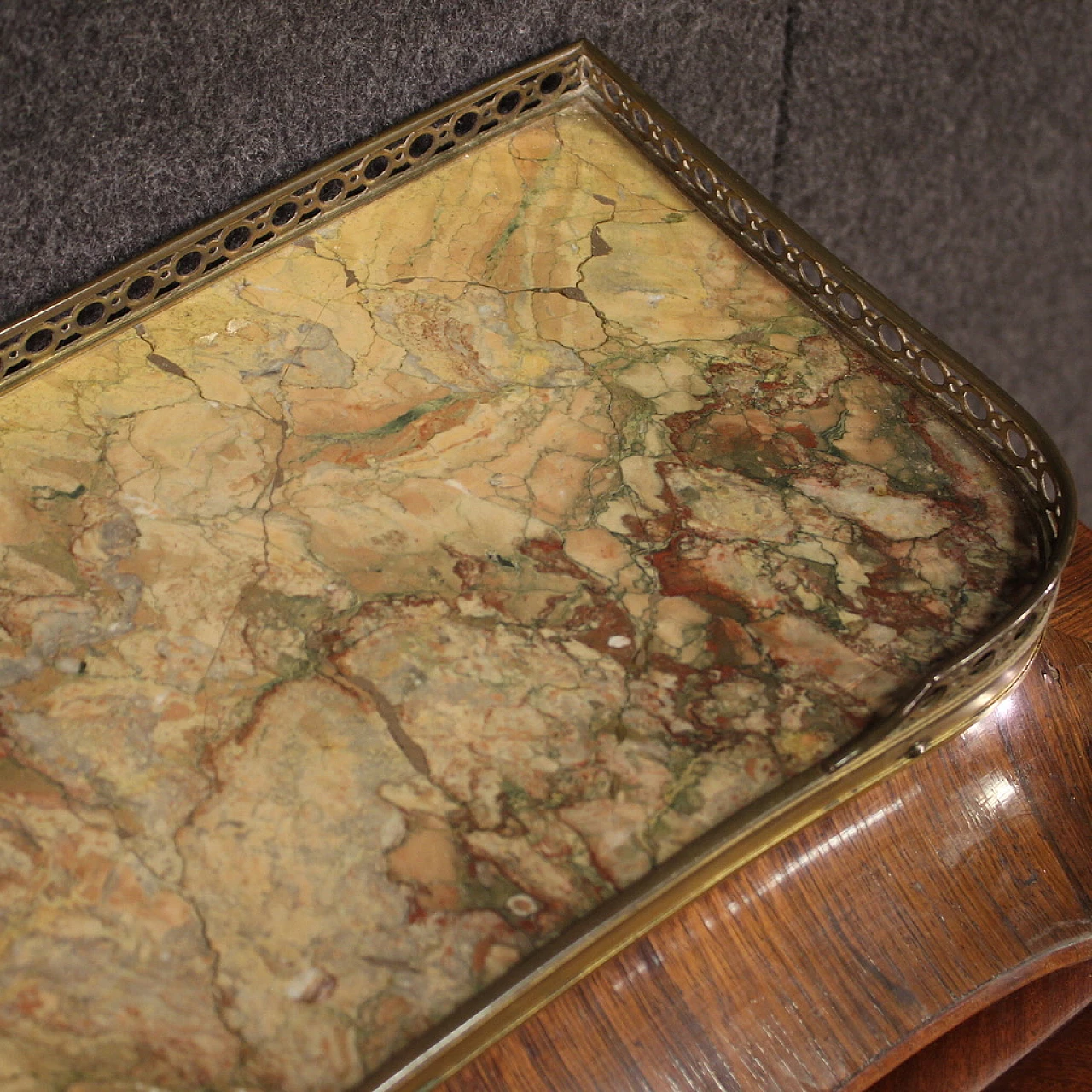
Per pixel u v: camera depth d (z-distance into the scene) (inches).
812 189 62.8
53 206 40.0
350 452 37.9
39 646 33.2
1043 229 71.6
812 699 32.3
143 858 29.6
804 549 35.7
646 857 29.5
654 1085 30.8
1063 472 35.4
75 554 35.2
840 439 38.5
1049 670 37.7
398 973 27.9
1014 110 64.7
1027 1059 40.0
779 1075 31.8
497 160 46.0
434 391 39.6
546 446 38.2
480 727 31.9
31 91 37.1
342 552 35.5
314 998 27.6
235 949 28.3
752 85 56.4
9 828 30.0
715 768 31.0
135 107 39.6
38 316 39.4
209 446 37.8
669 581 34.9
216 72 40.6
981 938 34.3
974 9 59.3
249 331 40.8
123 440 37.9
